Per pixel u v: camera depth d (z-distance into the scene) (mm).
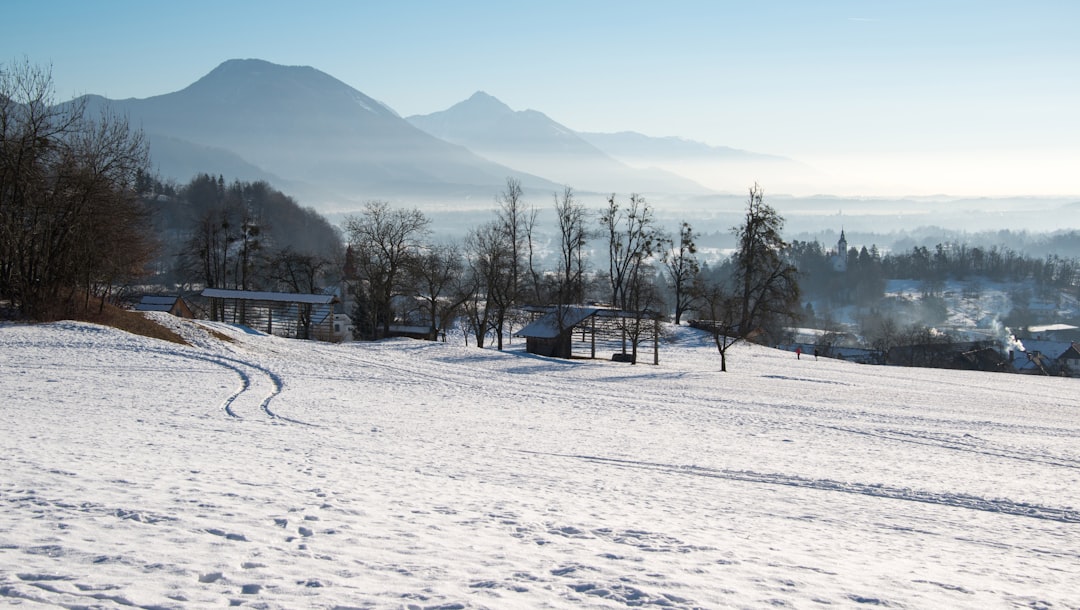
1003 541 14367
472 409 33406
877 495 18641
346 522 11164
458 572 8852
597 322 70688
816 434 30859
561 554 10141
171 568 8109
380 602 7562
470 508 13258
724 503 16312
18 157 49031
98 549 8617
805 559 11125
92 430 21484
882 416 37281
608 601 8148
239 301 73312
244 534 9859
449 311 75188
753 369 64500
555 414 33281
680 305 93375
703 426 31656
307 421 27031
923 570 11148
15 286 50250
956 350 109688
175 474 14492
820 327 182125
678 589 8758
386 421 28031
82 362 39625
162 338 50656
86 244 50094
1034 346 118562
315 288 95438
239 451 18984
